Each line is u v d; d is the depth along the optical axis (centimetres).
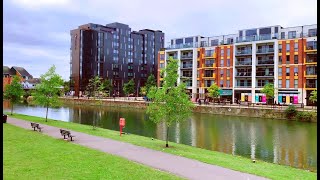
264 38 7894
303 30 7694
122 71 14662
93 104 9481
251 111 6050
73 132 2914
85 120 5422
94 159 1697
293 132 4034
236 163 1767
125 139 2566
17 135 2548
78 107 8556
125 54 14812
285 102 7456
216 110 6562
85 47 13675
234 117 5909
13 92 5022
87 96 11431
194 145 3089
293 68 7400
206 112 6712
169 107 2298
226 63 8575
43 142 2233
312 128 4416
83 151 1922
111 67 14300
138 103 8231
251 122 5128
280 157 2572
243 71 8306
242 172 1501
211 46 8931
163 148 2188
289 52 7469
